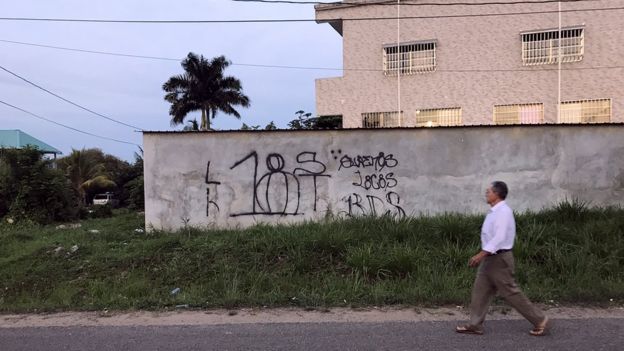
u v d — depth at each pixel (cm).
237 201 1002
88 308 643
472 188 968
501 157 964
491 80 2031
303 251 787
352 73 2231
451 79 2086
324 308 611
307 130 994
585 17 1889
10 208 1720
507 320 546
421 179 977
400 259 716
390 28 2173
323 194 992
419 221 892
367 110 2209
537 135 959
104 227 1256
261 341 489
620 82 1836
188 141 1007
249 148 1002
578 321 538
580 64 1898
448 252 747
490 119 2031
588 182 955
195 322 566
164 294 698
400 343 474
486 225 498
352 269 730
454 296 622
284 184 998
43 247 920
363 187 987
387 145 984
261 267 764
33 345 496
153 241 893
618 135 949
